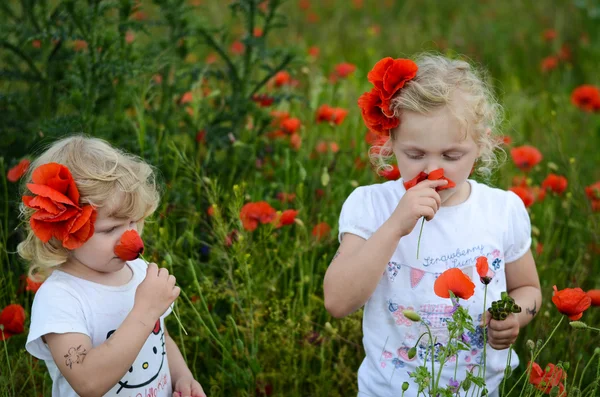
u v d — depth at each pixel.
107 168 1.81
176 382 2.12
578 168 3.84
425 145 1.95
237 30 6.71
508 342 2.05
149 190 1.98
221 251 2.77
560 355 2.75
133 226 1.91
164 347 2.05
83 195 1.77
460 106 1.95
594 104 4.09
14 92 3.55
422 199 1.91
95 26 3.07
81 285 1.87
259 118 3.58
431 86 1.95
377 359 2.13
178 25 3.46
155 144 3.13
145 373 1.96
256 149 3.62
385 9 7.94
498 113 2.33
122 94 3.30
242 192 2.77
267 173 3.67
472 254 2.09
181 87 3.75
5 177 2.96
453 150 1.96
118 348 1.75
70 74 3.26
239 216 2.65
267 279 2.83
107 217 1.81
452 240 2.09
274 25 3.52
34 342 1.85
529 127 4.88
